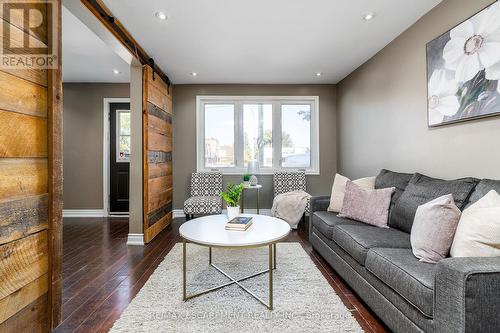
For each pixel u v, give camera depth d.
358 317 1.70
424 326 1.24
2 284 1.21
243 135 4.88
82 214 4.80
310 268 2.45
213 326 1.58
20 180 1.32
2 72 1.24
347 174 4.36
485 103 1.84
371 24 2.68
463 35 2.02
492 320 1.02
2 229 1.21
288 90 4.81
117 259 2.72
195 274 2.30
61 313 1.60
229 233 1.98
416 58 2.63
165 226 4.01
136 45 3.05
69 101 4.77
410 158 2.75
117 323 1.61
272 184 4.84
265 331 1.54
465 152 2.07
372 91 3.52
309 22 2.64
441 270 1.12
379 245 1.79
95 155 4.80
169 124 4.36
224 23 2.64
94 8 2.13
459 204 1.70
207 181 4.58
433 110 2.37
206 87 4.75
